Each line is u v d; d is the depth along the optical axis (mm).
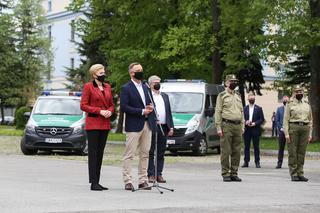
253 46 36688
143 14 42219
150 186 14156
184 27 38250
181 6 40656
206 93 29625
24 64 77312
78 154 27312
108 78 44438
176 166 22297
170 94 29469
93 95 13602
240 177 18125
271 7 32938
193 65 41750
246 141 23281
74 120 26703
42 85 79500
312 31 33062
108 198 12359
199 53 38844
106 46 45125
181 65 39188
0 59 74625
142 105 13977
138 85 14094
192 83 30125
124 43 43688
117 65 43344
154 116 14391
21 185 14461
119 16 43031
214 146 30047
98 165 13836
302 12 34750
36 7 78312
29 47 77625
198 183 15938
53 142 26000
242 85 46062
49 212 10359
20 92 76375
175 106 28969
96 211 10594
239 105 16859
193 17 40844
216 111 16875
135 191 13695
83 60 61250
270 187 15250
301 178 17219
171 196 12977
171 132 16375
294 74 45000
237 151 16797
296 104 17406
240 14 35812
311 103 36344
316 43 33219
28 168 19578
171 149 27984
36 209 10648
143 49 42344
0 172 18016
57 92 30391
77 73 63156
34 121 26562
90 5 43438
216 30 38000
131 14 42406
